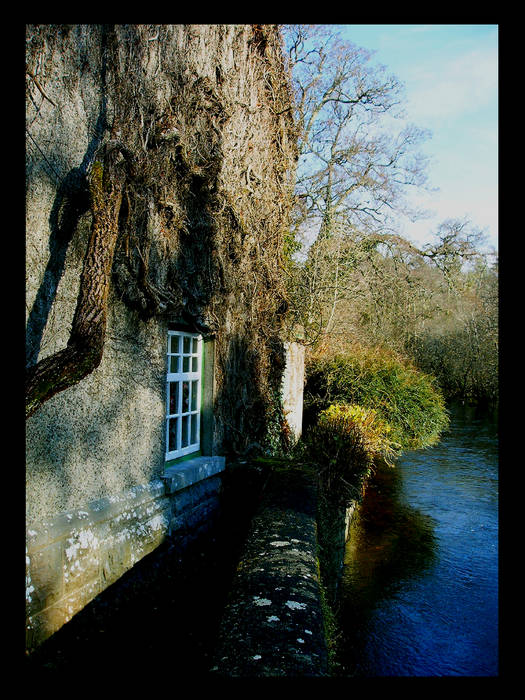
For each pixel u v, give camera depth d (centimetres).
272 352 824
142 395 441
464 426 1564
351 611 471
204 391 605
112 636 350
